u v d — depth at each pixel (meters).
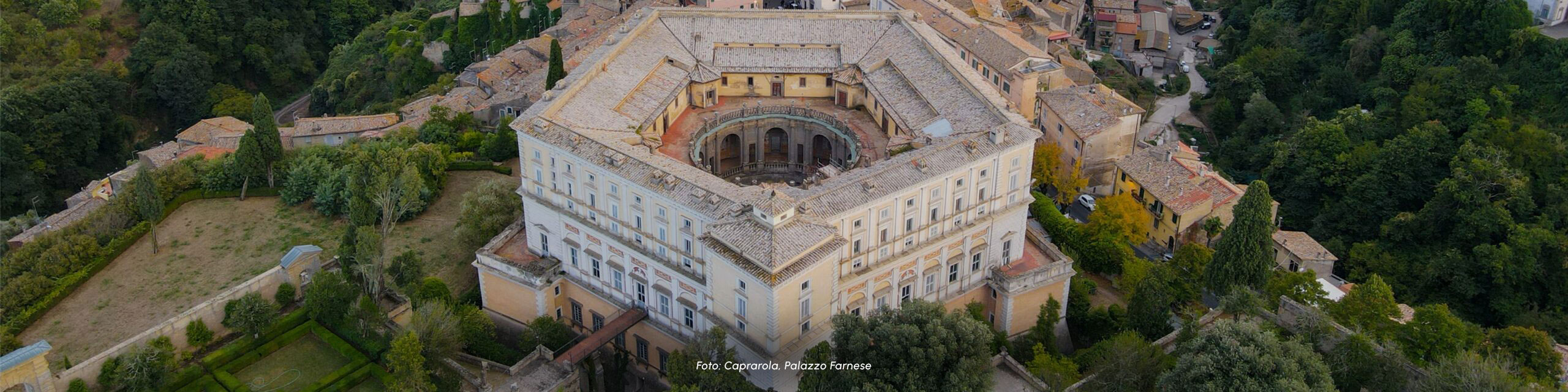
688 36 178.88
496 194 153.12
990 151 128.12
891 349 103.88
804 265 110.50
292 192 174.00
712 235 113.56
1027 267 140.12
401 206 144.88
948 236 129.50
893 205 121.25
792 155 176.25
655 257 124.94
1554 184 186.38
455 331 123.62
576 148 129.00
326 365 123.62
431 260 156.00
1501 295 169.50
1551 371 119.38
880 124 165.12
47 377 111.12
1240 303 124.00
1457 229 179.25
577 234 134.50
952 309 135.50
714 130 166.88
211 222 170.50
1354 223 192.75
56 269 151.50
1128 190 181.75
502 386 121.88
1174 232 169.62
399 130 199.38
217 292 151.00
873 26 180.50
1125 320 135.88
